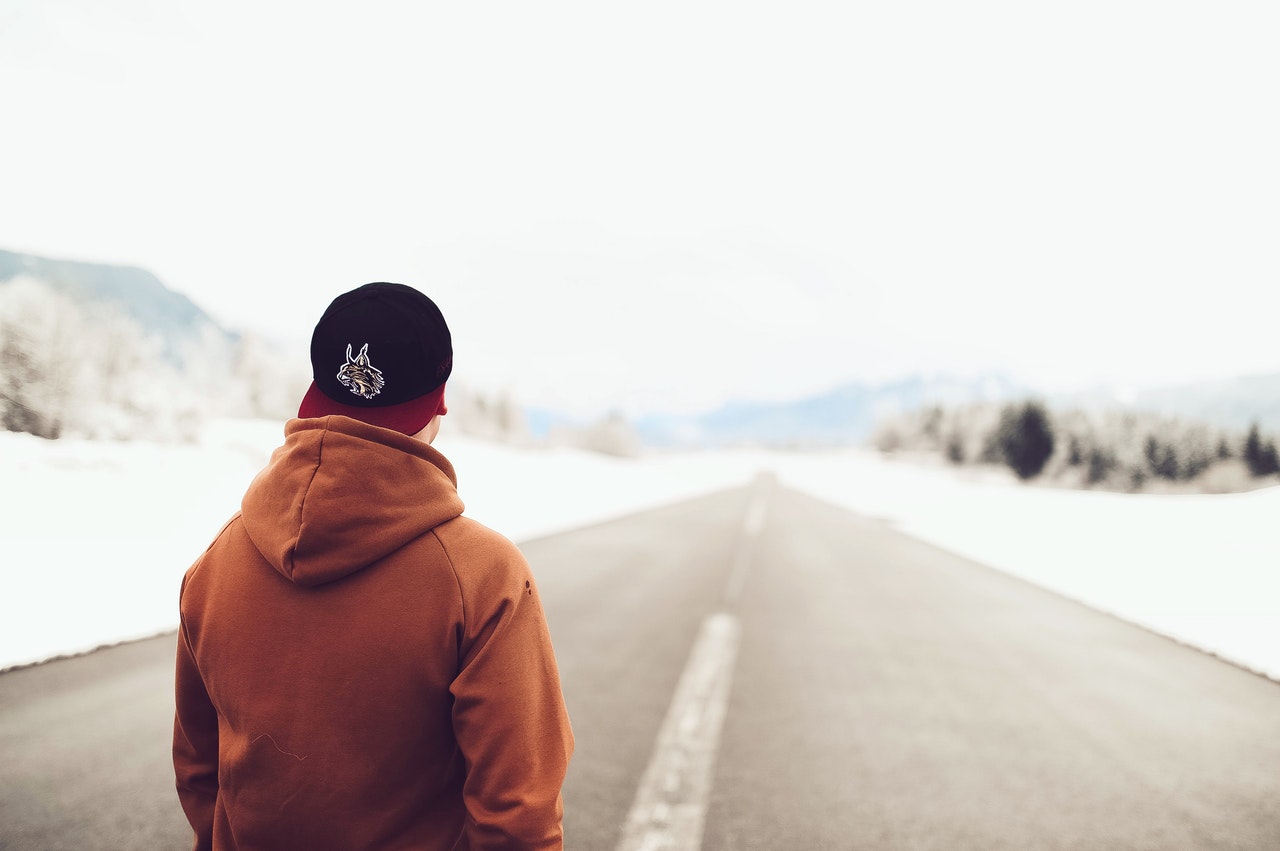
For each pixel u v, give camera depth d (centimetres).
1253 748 393
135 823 258
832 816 297
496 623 91
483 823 87
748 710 419
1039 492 2933
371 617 86
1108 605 791
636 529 1307
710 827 283
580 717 395
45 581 551
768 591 793
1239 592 871
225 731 94
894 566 1020
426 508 91
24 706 354
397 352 91
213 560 97
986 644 609
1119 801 323
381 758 87
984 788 331
